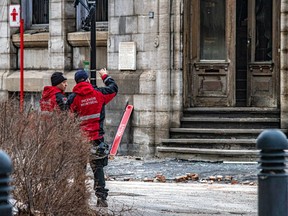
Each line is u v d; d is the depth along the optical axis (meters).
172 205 17.47
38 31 32.22
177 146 27.53
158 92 27.97
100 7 30.38
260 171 9.81
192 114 28.36
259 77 28.45
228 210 16.81
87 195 13.80
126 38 28.81
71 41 30.78
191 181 22.14
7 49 32.53
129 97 28.52
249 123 27.70
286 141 9.74
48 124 13.34
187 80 28.52
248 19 28.47
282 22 27.36
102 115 16.69
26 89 31.78
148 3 28.25
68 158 13.25
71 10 31.05
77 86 16.53
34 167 12.96
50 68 31.23
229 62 28.47
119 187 20.61
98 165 15.96
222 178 22.47
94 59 22.95
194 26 28.58
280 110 27.61
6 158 8.27
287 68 27.38
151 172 23.94
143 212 16.28
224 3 28.53
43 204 13.02
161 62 28.00
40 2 32.47
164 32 28.00
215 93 28.58
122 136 28.53
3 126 13.11
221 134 27.33
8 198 8.41
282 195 9.60
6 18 32.53
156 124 28.00
